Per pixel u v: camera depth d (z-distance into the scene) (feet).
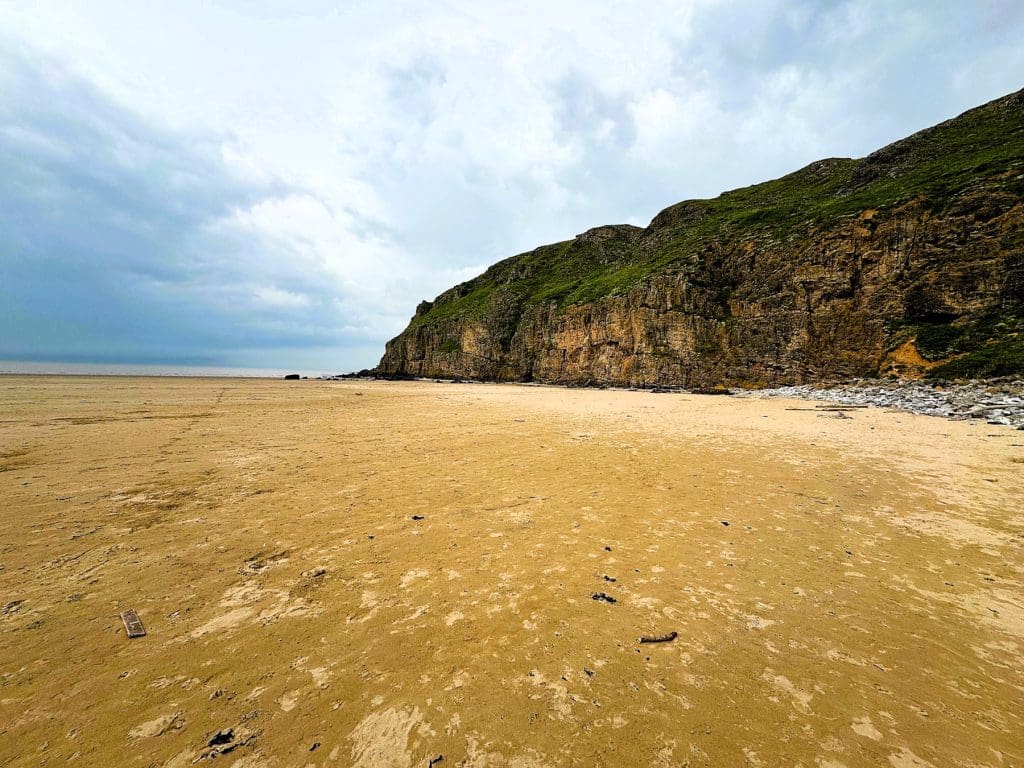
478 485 26.23
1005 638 12.09
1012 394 57.82
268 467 29.96
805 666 10.98
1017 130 106.22
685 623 12.78
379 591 14.38
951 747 8.72
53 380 146.00
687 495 24.50
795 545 18.12
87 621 12.35
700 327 126.00
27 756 8.25
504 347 207.51
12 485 24.98
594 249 257.96
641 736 8.94
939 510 22.13
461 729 9.09
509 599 14.01
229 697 9.78
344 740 8.78
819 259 106.73
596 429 47.34
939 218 90.48
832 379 99.81
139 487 24.93
